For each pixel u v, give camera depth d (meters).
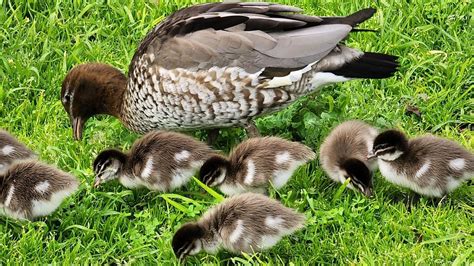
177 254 7.87
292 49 8.80
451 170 8.52
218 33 8.83
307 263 7.93
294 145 8.72
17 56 10.18
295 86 8.88
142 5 10.82
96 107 9.59
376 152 8.59
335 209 8.42
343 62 8.95
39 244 8.05
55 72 10.18
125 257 8.11
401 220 8.36
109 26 10.65
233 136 9.55
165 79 8.84
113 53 10.44
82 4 10.85
